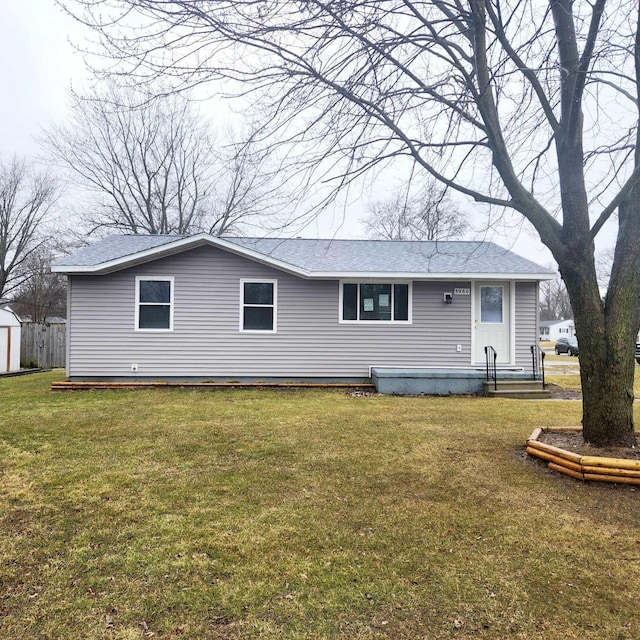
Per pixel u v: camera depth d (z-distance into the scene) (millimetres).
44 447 4984
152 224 21812
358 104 4797
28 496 3576
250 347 10383
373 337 10570
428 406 7793
